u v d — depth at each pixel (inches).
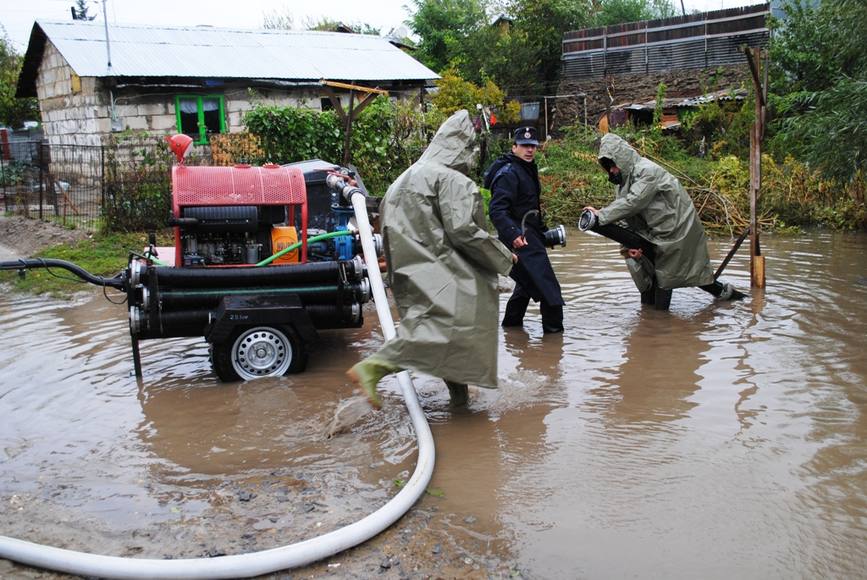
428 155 207.5
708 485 165.5
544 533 147.9
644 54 1093.8
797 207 549.3
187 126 706.8
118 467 180.2
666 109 964.6
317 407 217.0
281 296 239.0
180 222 235.9
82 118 697.0
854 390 218.5
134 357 240.8
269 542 145.5
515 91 1176.8
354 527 144.2
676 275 307.4
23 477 175.6
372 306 344.5
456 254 200.7
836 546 141.4
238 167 252.7
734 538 144.6
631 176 307.6
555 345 272.7
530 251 279.9
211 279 235.3
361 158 625.3
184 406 219.1
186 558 140.3
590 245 488.4
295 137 590.2
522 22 1217.4
